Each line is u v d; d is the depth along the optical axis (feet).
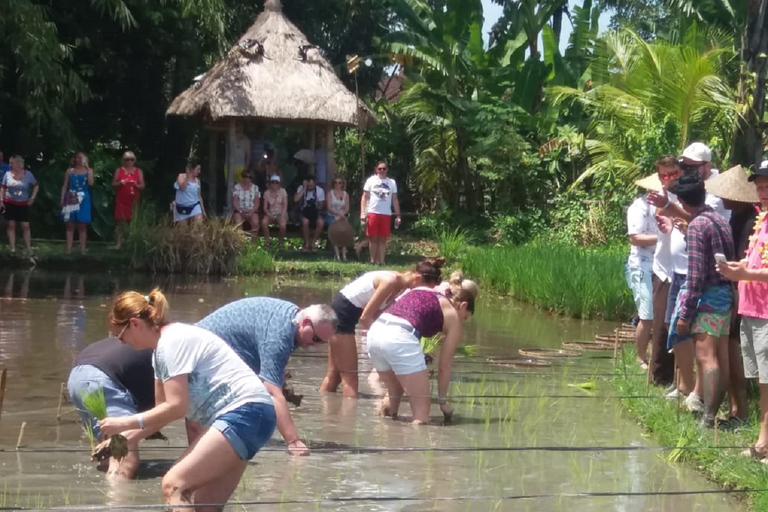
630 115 77.30
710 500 22.85
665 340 33.63
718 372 27.43
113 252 67.67
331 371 33.83
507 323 51.60
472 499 22.74
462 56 92.02
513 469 25.26
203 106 77.56
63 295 53.47
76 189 66.49
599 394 34.35
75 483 22.91
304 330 24.43
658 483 24.23
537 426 29.76
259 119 78.54
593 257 60.80
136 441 19.90
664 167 31.86
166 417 18.39
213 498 18.97
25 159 81.10
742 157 61.26
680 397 30.25
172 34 87.97
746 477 23.13
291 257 74.28
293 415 30.40
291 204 87.35
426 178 96.94
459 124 90.89
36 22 66.64
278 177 76.38
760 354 24.41
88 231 79.20
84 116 88.48
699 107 70.64
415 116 95.14
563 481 24.29
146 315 18.78
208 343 18.76
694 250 26.96
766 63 60.85
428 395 29.89
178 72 90.94
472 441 27.91
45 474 23.50
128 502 21.65
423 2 95.61
